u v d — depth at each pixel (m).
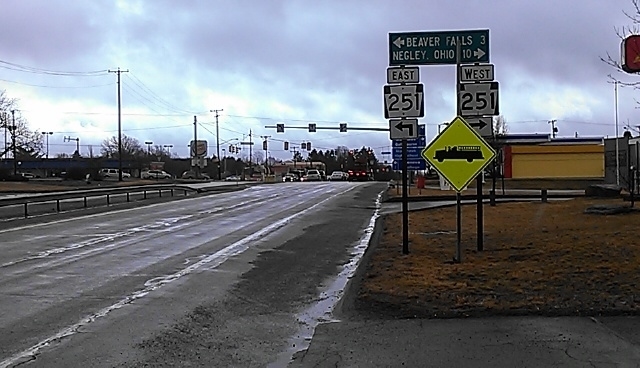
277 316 9.39
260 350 7.61
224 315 9.45
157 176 98.56
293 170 147.12
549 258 12.52
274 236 20.11
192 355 7.39
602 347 7.34
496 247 14.63
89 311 9.63
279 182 85.31
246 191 55.44
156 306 10.02
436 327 8.41
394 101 14.48
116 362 7.11
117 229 22.09
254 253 16.22
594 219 18.92
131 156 141.38
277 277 12.76
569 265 11.62
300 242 18.59
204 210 31.86
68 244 17.80
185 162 135.50
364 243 18.33
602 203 24.97
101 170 104.25
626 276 10.51
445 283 10.83
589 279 10.45
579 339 7.66
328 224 24.30
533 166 66.19
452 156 12.90
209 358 7.28
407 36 14.56
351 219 26.53
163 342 7.93
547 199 31.47
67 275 12.78
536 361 6.92
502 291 10.08
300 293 11.15
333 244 18.12
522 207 26.52
